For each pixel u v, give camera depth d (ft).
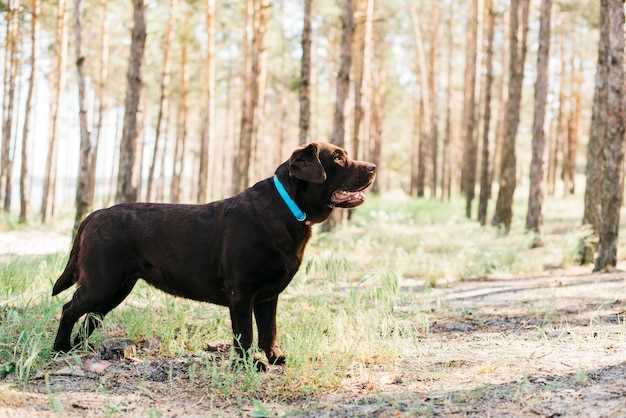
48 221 75.20
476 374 16.05
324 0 77.92
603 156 35.27
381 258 40.37
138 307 22.53
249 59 84.23
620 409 12.28
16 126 97.09
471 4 108.99
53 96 92.99
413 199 103.55
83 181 51.21
